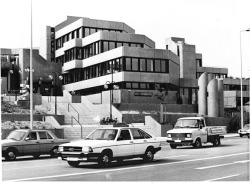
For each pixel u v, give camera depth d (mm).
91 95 52344
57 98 50062
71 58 60594
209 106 51219
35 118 36594
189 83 59844
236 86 82000
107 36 54031
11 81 60719
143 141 17391
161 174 13320
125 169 14891
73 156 15211
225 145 29016
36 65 62156
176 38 73375
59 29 67750
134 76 49094
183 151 23797
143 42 56656
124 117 41125
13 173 13930
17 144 19406
